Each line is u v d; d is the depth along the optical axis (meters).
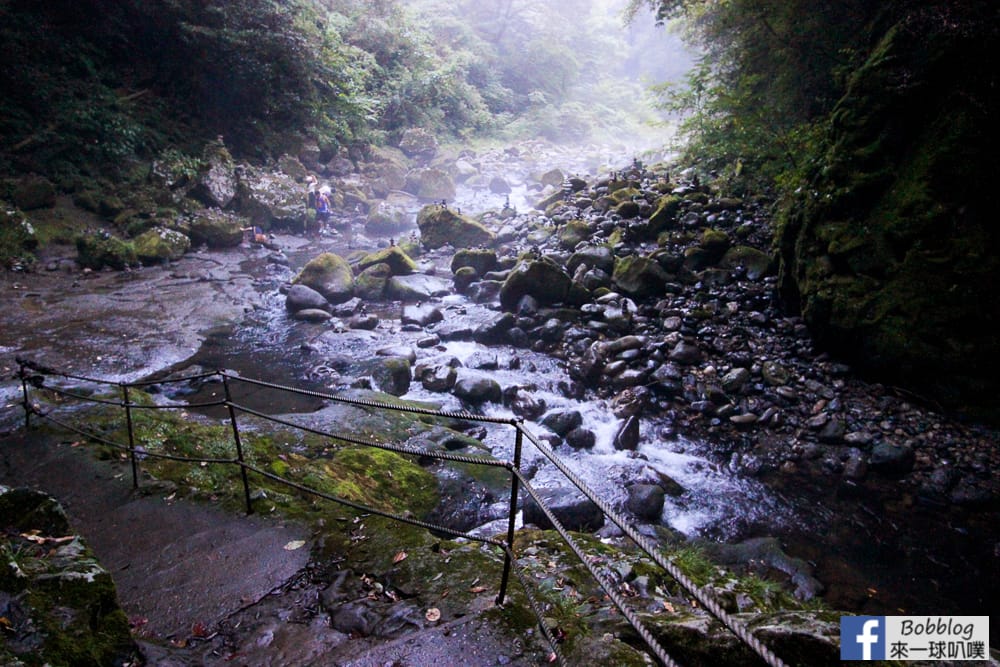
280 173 20.03
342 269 12.49
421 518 5.55
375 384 8.45
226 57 18.98
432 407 7.97
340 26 28.66
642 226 12.85
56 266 12.56
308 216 19.02
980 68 7.16
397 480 5.87
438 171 25.33
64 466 5.04
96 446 5.41
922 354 7.50
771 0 11.66
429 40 36.50
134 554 3.77
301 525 4.11
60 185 14.78
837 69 10.33
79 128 15.40
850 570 5.44
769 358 8.91
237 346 9.80
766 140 13.14
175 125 18.12
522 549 4.21
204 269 13.88
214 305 11.45
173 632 3.00
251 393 8.11
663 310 10.30
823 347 8.89
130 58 18.25
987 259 7.11
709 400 8.34
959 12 7.39
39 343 8.96
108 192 15.35
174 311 10.91
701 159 16.77
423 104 31.98
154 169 16.22
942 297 7.37
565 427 7.74
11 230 12.34
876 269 8.00
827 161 8.67
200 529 4.06
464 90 37.28
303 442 6.29
